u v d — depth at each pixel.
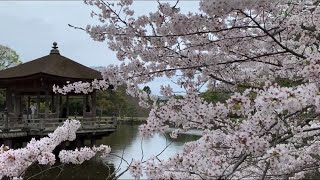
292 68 5.34
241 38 5.06
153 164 3.61
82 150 6.16
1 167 4.87
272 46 5.55
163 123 3.93
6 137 21.97
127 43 5.15
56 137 5.26
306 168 5.16
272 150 3.06
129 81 5.44
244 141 3.21
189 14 4.44
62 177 16.67
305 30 5.39
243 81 6.01
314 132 5.33
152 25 4.84
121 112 39.78
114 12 5.13
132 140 29.39
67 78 24.67
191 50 5.14
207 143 3.71
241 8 3.80
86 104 27.45
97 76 25.69
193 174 3.59
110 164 18.38
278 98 2.83
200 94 4.91
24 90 25.92
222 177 3.51
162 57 5.14
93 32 5.15
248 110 3.25
